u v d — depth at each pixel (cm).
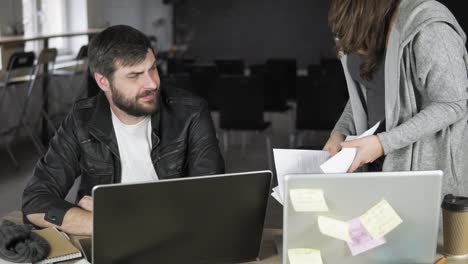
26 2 854
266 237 191
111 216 150
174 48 1173
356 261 155
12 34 746
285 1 1231
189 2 1248
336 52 222
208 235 161
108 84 195
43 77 702
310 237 153
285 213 151
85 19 985
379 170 216
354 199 151
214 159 218
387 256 156
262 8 1239
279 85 668
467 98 192
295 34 1237
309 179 149
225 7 1244
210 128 221
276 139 721
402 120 202
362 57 208
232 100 584
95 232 150
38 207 200
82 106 218
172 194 153
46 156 218
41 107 739
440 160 202
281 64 787
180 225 157
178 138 216
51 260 170
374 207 152
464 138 205
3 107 685
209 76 680
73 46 990
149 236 155
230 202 159
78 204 203
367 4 192
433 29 188
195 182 154
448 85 188
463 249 171
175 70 785
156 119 213
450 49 188
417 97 204
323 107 579
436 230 156
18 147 671
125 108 195
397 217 153
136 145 212
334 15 199
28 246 170
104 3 1053
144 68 190
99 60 190
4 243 170
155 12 1227
